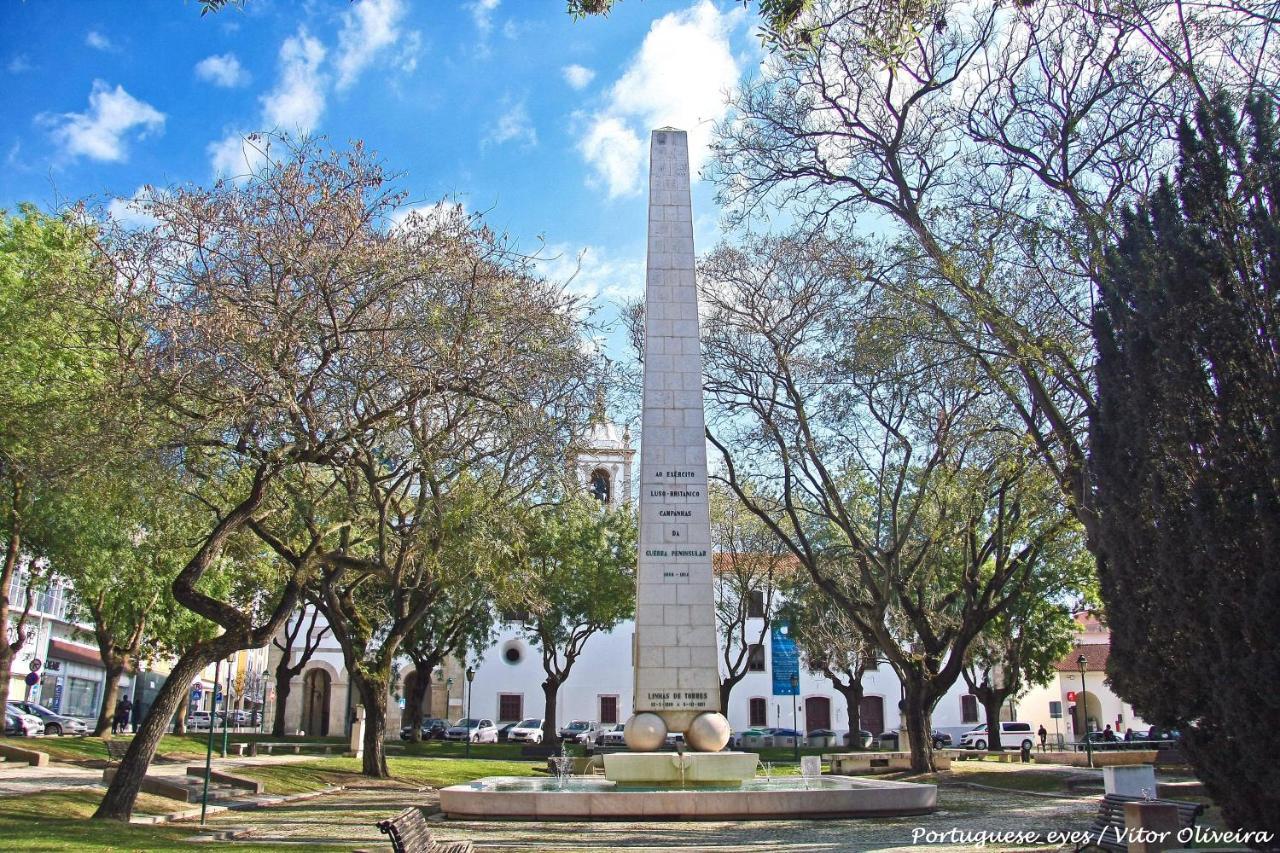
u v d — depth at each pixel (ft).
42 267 75.41
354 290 56.95
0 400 68.44
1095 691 210.18
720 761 61.31
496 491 73.20
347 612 92.43
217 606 55.83
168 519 71.46
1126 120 58.39
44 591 112.37
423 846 32.55
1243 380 38.50
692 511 67.77
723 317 93.15
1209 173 40.91
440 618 145.79
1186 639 39.75
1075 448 55.67
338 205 55.47
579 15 37.04
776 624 138.72
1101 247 52.26
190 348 52.01
